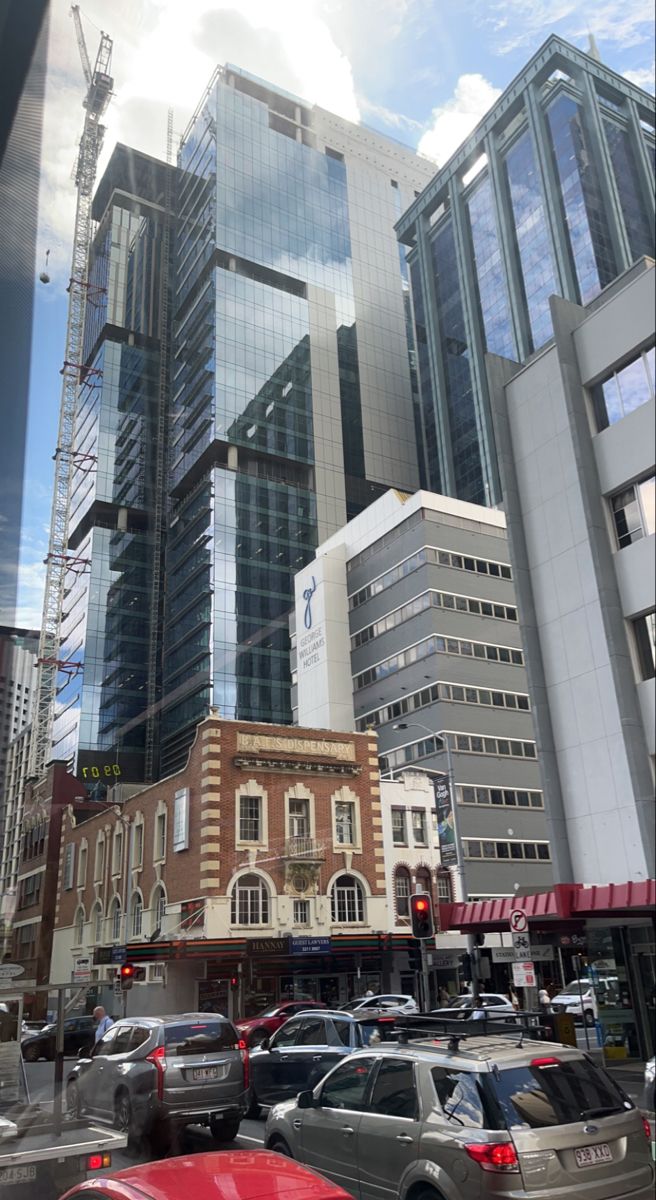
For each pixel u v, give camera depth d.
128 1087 6.96
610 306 12.56
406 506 41.97
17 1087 4.13
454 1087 5.55
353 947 24.53
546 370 13.59
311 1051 11.14
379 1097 6.22
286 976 21.66
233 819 21.45
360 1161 6.07
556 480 13.47
